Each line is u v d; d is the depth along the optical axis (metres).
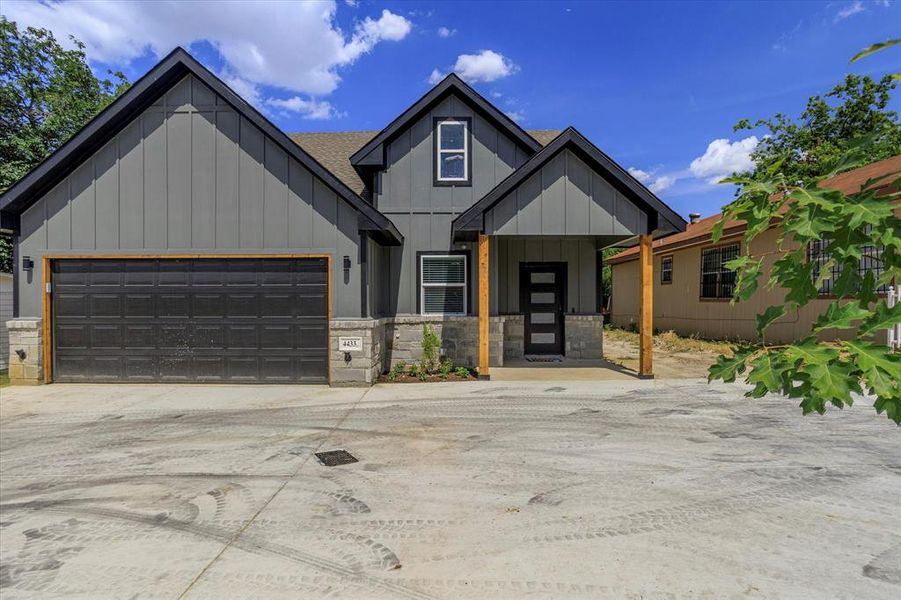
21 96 14.96
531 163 8.22
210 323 8.59
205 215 8.56
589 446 4.93
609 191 8.41
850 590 2.53
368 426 5.77
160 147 8.55
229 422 6.00
